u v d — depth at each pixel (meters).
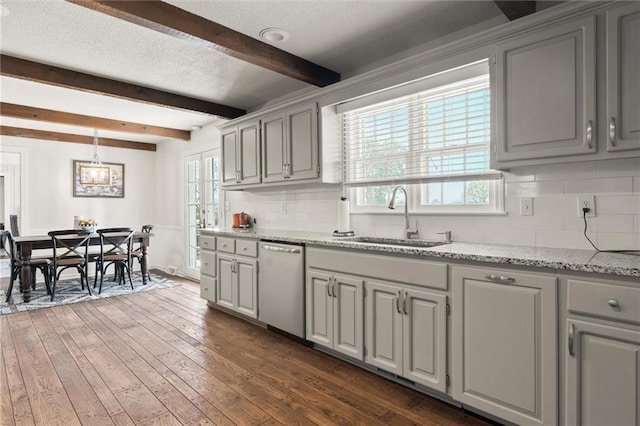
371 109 2.95
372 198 3.10
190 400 2.12
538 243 2.17
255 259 3.32
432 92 2.52
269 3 2.22
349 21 2.43
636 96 1.61
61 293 4.66
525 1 2.06
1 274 5.52
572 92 1.76
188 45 2.75
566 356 1.58
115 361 2.64
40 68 3.04
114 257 4.88
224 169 4.22
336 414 1.98
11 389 2.25
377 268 2.29
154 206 6.71
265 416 1.96
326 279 2.63
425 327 2.06
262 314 3.24
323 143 3.05
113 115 4.71
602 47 1.68
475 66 2.21
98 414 1.98
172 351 2.83
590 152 1.72
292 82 3.54
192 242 5.72
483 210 2.43
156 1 2.16
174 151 6.11
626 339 1.43
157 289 4.92
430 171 2.64
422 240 2.61
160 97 3.73
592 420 1.52
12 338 3.10
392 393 2.19
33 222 5.54
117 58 2.97
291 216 3.88
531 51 1.89
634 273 1.39
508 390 1.75
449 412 2.00
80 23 2.43
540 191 2.16
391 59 2.96
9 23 2.41
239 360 2.66
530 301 1.67
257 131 3.70
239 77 3.41
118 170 6.31
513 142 1.96
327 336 2.64
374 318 2.32
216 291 3.83
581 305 1.54
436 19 2.42
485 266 1.82
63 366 2.56
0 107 4.08
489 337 1.81
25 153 5.48
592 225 1.98
